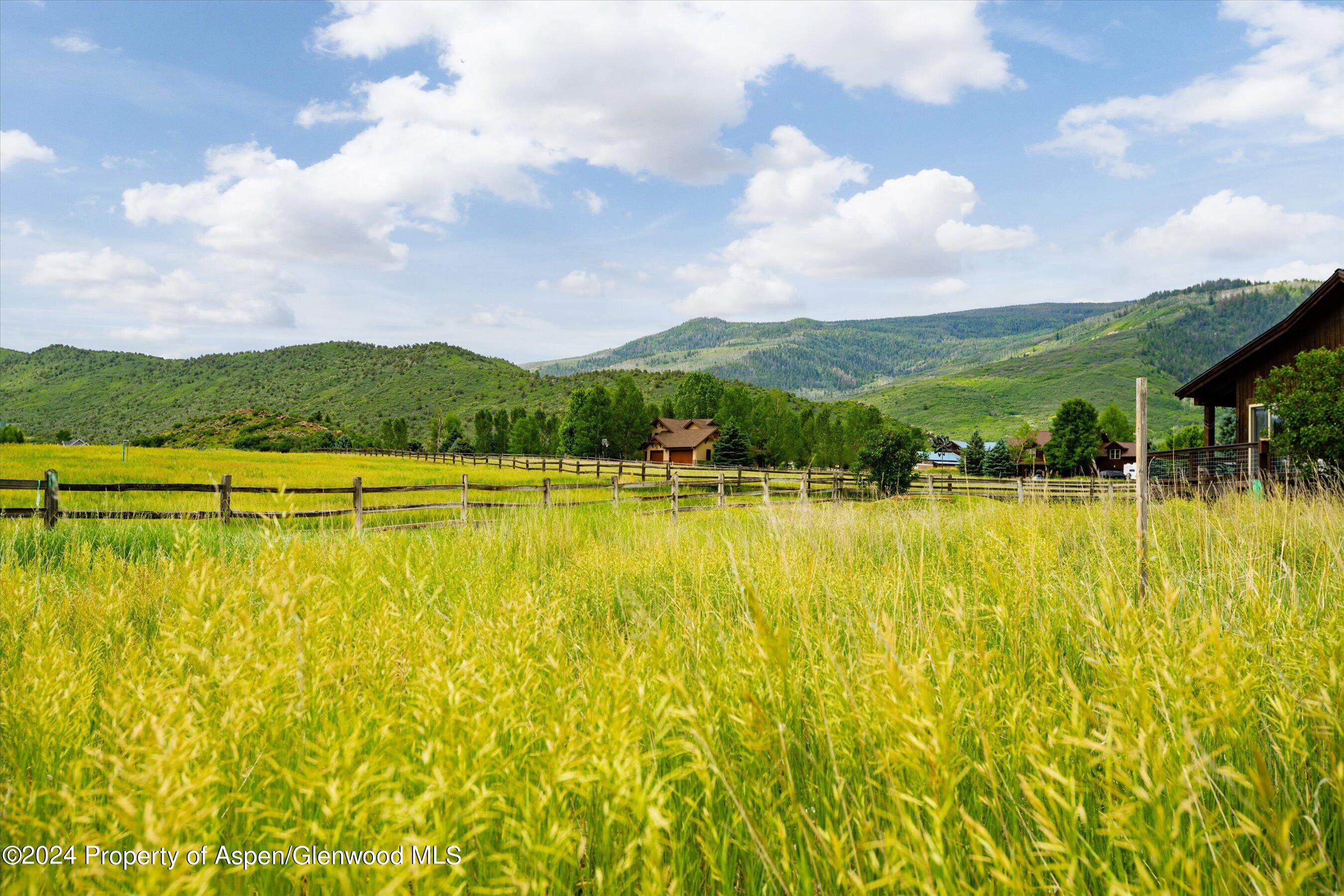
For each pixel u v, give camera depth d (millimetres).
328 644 1506
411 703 1329
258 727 1238
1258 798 1082
